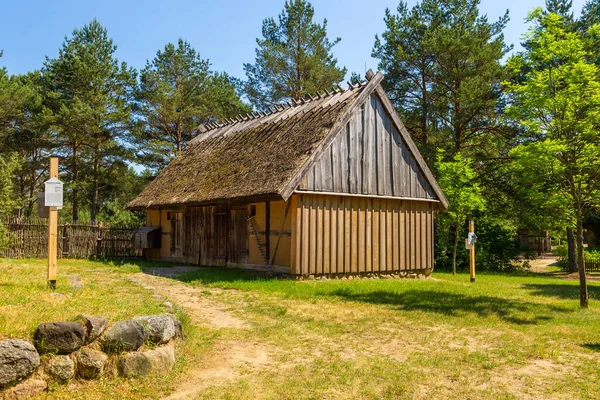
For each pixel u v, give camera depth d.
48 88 35.81
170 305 8.96
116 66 35.34
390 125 18.55
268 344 7.76
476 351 7.57
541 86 11.98
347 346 7.75
